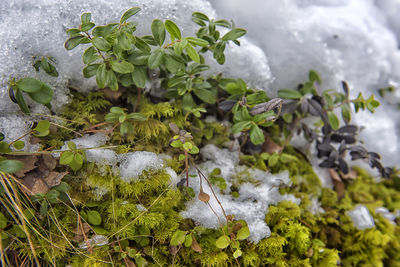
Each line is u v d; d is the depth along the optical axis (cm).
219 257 39
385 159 49
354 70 49
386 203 47
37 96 38
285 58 46
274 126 45
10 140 39
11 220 38
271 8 46
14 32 39
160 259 39
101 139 40
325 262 41
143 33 41
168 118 42
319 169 46
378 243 43
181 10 42
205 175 41
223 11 44
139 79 40
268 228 40
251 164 43
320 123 46
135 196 39
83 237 38
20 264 38
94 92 42
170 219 39
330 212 44
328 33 48
